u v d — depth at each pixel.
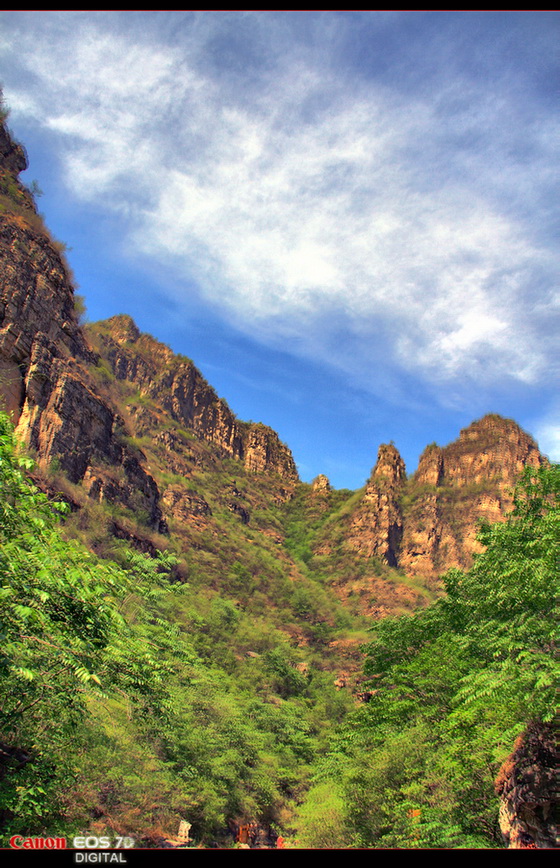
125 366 193.00
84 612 9.81
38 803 10.88
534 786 10.51
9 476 9.32
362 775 20.58
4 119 75.94
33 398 58.56
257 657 82.94
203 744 30.66
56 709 11.59
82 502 59.16
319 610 139.88
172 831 21.14
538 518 15.55
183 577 86.62
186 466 172.88
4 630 8.27
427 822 14.45
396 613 149.50
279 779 44.19
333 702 79.81
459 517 198.38
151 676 13.42
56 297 68.44
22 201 72.19
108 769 18.25
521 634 12.64
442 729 17.70
